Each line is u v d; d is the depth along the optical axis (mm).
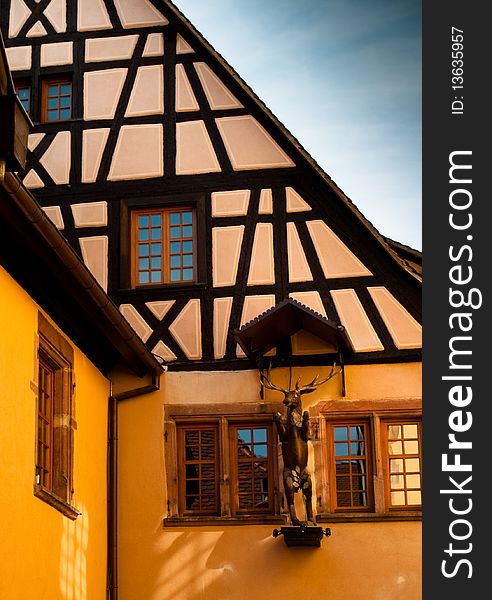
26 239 12609
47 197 17406
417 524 15781
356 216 16703
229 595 15750
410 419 16250
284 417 16250
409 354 16297
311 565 15727
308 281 16656
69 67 18000
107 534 15922
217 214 17047
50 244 12820
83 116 17719
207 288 16781
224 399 16422
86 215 17281
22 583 12547
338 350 16266
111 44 18000
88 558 15062
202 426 16484
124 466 16297
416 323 16406
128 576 15914
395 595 15562
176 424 16438
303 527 15375
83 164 17484
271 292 16672
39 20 18312
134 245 17203
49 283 13672
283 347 16453
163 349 16641
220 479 16172
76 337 15016
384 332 16391
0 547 11938
